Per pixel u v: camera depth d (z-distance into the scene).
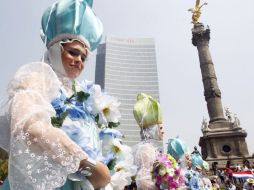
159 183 5.10
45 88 2.14
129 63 119.31
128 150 3.09
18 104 1.88
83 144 2.23
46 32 2.79
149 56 122.38
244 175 24.89
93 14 2.93
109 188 2.70
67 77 2.68
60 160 1.77
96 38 2.90
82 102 2.63
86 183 2.06
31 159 1.75
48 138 1.78
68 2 2.75
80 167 1.99
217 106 46.09
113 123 3.08
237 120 45.22
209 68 48.12
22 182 1.78
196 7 52.97
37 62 2.23
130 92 113.38
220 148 43.59
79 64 2.69
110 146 2.96
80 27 2.73
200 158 11.43
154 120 6.13
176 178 5.32
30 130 1.76
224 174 26.38
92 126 2.65
